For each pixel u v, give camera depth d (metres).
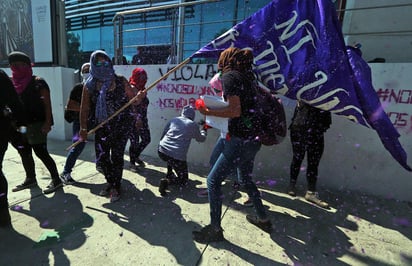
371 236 2.13
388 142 1.89
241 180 2.11
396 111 2.66
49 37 4.93
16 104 2.04
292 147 2.97
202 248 1.90
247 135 1.75
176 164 2.88
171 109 3.83
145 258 1.78
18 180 3.00
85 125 2.51
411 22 3.17
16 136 2.57
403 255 1.90
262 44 2.11
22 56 2.41
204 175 3.37
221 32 4.91
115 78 2.46
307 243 2.01
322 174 3.09
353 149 2.89
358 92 1.91
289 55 2.02
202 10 5.03
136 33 5.91
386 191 2.81
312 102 2.03
